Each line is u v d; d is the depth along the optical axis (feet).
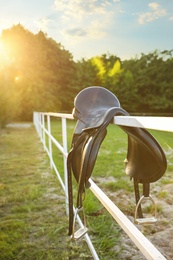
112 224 7.28
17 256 6.19
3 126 42.16
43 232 7.19
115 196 9.89
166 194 9.64
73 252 6.13
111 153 20.22
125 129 3.43
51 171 14.48
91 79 111.34
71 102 110.63
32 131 43.09
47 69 103.76
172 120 2.12
